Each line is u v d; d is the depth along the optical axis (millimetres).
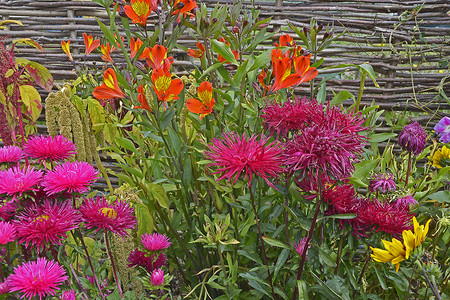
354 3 2123
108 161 2244
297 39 2104
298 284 1011
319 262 1060
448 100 1975
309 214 1224
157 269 1136
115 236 1388
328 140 820
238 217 1381
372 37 2143
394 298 1494
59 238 936
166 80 1108
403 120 2064
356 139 881
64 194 999
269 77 1311
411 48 2115
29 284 856
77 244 1117
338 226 1032
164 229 1587
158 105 1188
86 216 962
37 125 2246
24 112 1950
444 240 1463
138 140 1636
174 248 1621
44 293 880
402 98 2158
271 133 1021
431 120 2168
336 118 929
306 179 990
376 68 2170
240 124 1310
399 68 2146
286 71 1125
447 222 1219
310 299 1295
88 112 1749
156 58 1180
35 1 2131
